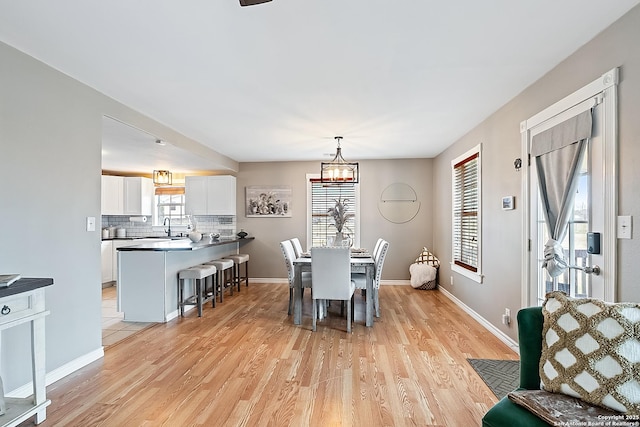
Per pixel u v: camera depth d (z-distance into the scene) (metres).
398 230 6.62
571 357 1.44
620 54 2.01
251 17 1.99
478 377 2.68
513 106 3.30
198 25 2.07
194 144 5.09
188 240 6.04
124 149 4.80
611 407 1.31
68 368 2.72
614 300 2.04
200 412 2.19
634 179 1.92
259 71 2.71
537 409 1.34
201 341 3.49
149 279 4.21
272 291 6.00
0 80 2.25
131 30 2.12
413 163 6.59
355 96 3.26
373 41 2.26
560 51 2.40
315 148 5.63
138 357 3.08
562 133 2.50
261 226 6.90
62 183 2.71
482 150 4.07
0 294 1.82
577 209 2.38
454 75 2.79
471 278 4.43
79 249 2.87
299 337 3.61
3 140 2.27
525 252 3.03
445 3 1.86
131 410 2.21
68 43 2.28
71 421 2.08
